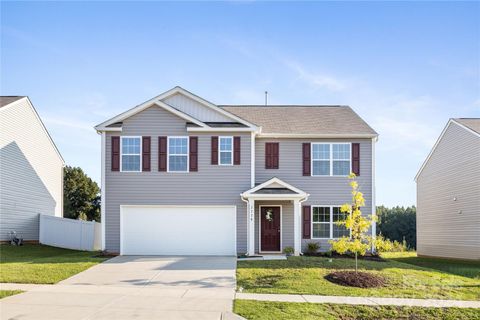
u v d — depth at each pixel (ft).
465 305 44.34
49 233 89.71
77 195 172.86
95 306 40.01
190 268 60.59
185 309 39.42
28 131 94.84
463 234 89.20
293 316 38.32
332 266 60.75
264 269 58.70
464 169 88.89
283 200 77.77
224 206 76.13
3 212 85.46
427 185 106.32
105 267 61.05
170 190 76.18
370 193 79.00
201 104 78.33
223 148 76.95
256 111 91.04
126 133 76.79
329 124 83.46
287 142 80.23
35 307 39.45
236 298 43.93
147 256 72.90
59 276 54.03
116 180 76.23
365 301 44.52
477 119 93.61
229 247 75.56
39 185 99.45
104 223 75.72
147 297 43.93
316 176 79.56
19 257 71.36
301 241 78.13
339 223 57.98
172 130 76.95
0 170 84.43
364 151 79.87
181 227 76.02
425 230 106.93
